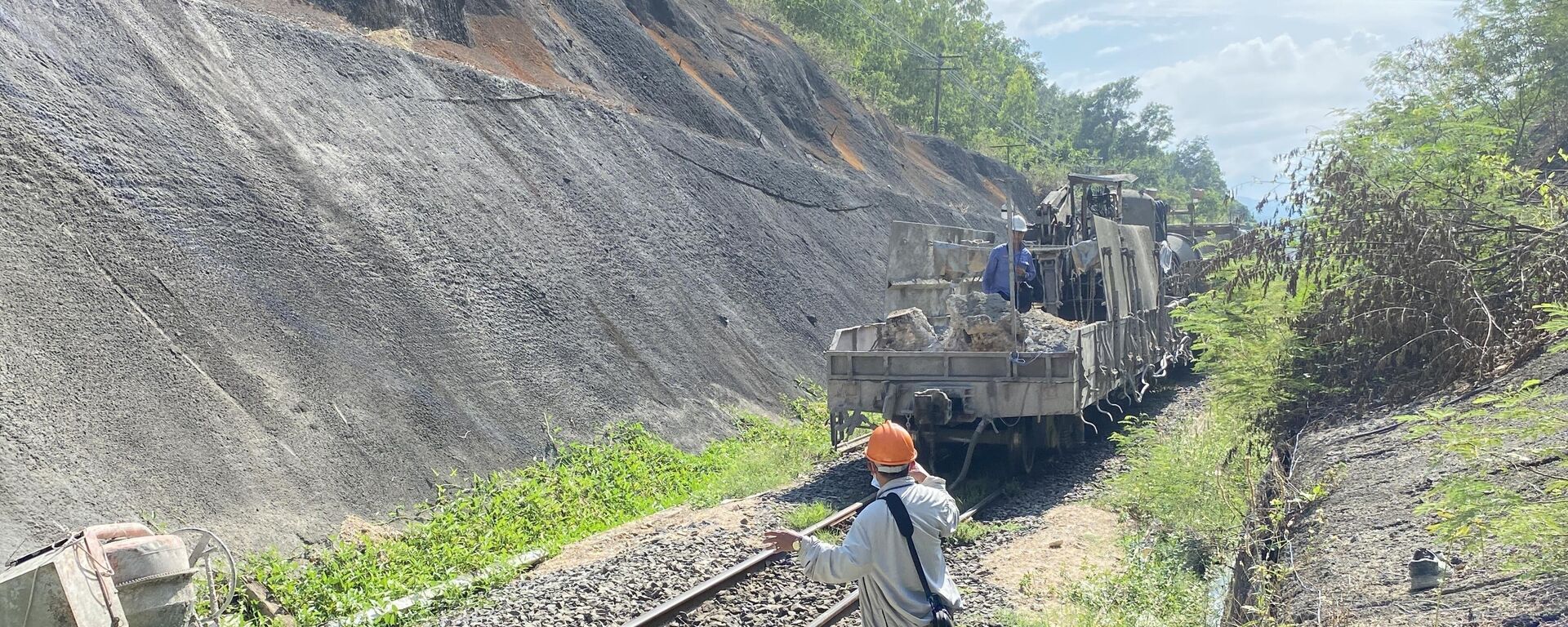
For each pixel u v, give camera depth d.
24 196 10.84
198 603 8.03
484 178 18.25
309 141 15.55
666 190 23.44
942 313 15.54
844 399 12.60
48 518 8.48
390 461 11.76
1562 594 4.35
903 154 52.78
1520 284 8.52
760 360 20.59
